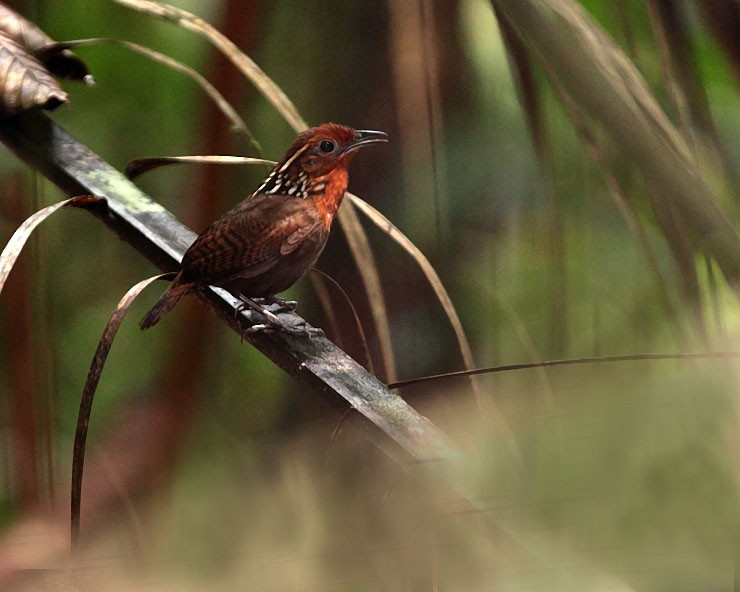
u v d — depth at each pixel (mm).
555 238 5723
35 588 5625
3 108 5754
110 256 5980
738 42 5668
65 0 5957
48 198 5961
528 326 5855
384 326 5711
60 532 5773
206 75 5934
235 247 5754
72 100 5977
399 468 5598
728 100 5836
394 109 5898
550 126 5844
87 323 5973
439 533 4910
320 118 5922
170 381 5934
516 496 4203
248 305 5734
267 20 5930
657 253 5824
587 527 3963
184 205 5988
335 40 5918
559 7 5637
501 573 4277
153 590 5113
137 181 5988
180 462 5898
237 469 5879
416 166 5809
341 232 5902
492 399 5648
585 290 5816
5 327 5816
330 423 5871
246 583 5102
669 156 5633
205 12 5945
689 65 5684
